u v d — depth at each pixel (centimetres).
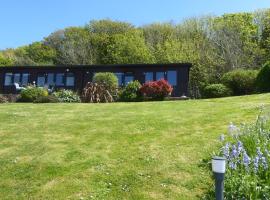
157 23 5591
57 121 1341
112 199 738
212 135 1044
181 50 4581
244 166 766
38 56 6016
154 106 1648
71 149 1002
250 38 4588
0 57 5778
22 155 981
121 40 5203
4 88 3428
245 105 1481
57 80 3325
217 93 2578
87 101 2353
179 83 3017
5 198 766
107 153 956
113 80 2552
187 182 780
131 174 824
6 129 1250
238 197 691
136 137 1076
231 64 4238
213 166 550
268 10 4916
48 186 800
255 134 902
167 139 1039
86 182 804
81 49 5684
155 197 737
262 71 2352
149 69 3103
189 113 1374
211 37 4753
